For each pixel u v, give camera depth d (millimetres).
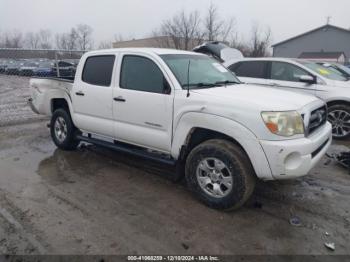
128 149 4453
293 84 6844
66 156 5352
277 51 51188
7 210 3512
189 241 2980
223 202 3438
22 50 12352
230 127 3271
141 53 4156
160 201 3748
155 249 2863
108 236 3041
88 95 4746
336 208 3615
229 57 8617
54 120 5680
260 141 3131
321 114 3801
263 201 3758
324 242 2979
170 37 39562
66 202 3707
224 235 3076
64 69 9633
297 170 3166
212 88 3838
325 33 47062
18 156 5367
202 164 3574
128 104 4172
